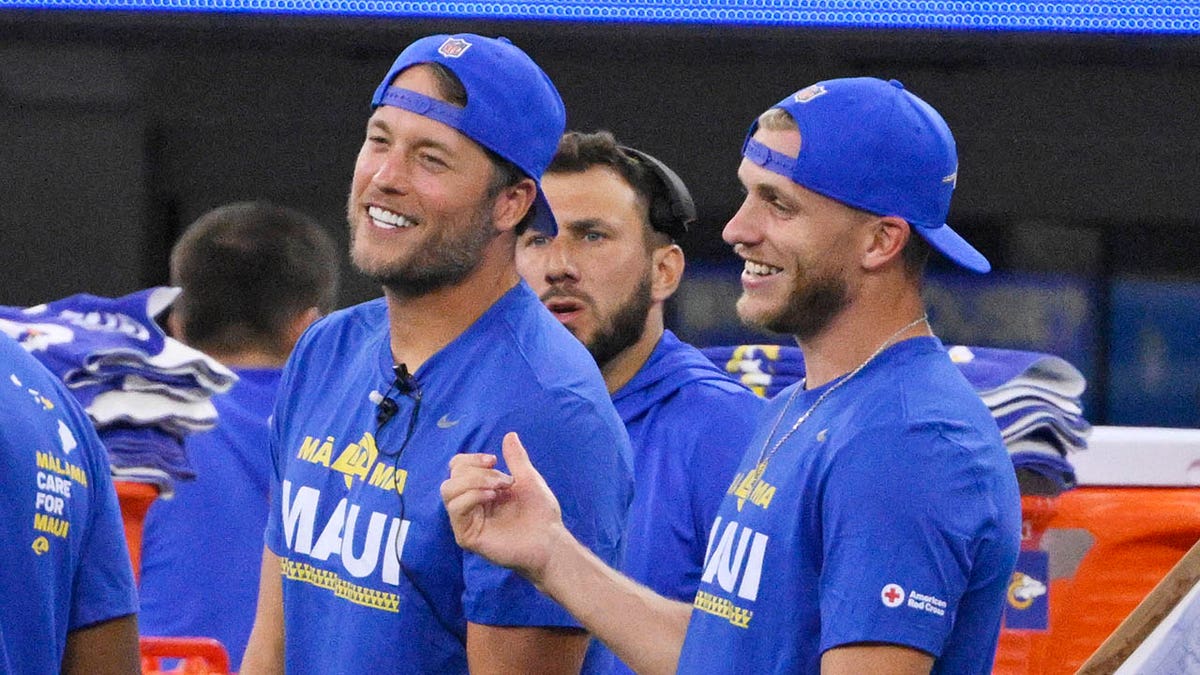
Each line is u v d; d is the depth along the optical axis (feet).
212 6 71.61
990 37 73.31
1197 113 75.31
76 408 31.30
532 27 71.97
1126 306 78.59
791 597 27.89
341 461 31.48
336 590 31.17
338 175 75.77
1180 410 78.48
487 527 29.40
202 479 43.57
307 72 74.49
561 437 30.42
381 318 33.12
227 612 43.57
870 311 29.01
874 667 26.53
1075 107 75.31
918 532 26.68
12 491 28.96
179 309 47.57
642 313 39.96
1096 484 43.73
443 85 30.63
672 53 72.74
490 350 30.99
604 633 29.94
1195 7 73.51
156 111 74.59
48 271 75.41
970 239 78.23
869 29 73.00
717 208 76.13
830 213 28.89
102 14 71.10
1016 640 42.78
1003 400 40.93
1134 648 28.25
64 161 74.84
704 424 38.52
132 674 32.01
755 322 29.60
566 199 39.55
